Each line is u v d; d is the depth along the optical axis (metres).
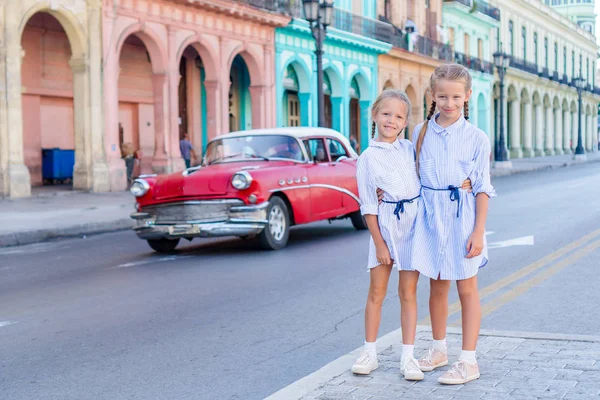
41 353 6.05
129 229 16.00
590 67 86.56
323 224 15.70
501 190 24.94
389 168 4.81
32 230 14.08
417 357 5.21
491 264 9.80
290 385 4.68
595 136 88.62
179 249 12.34
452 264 4.74
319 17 22.11
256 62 29.64
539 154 66.44
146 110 29.33
